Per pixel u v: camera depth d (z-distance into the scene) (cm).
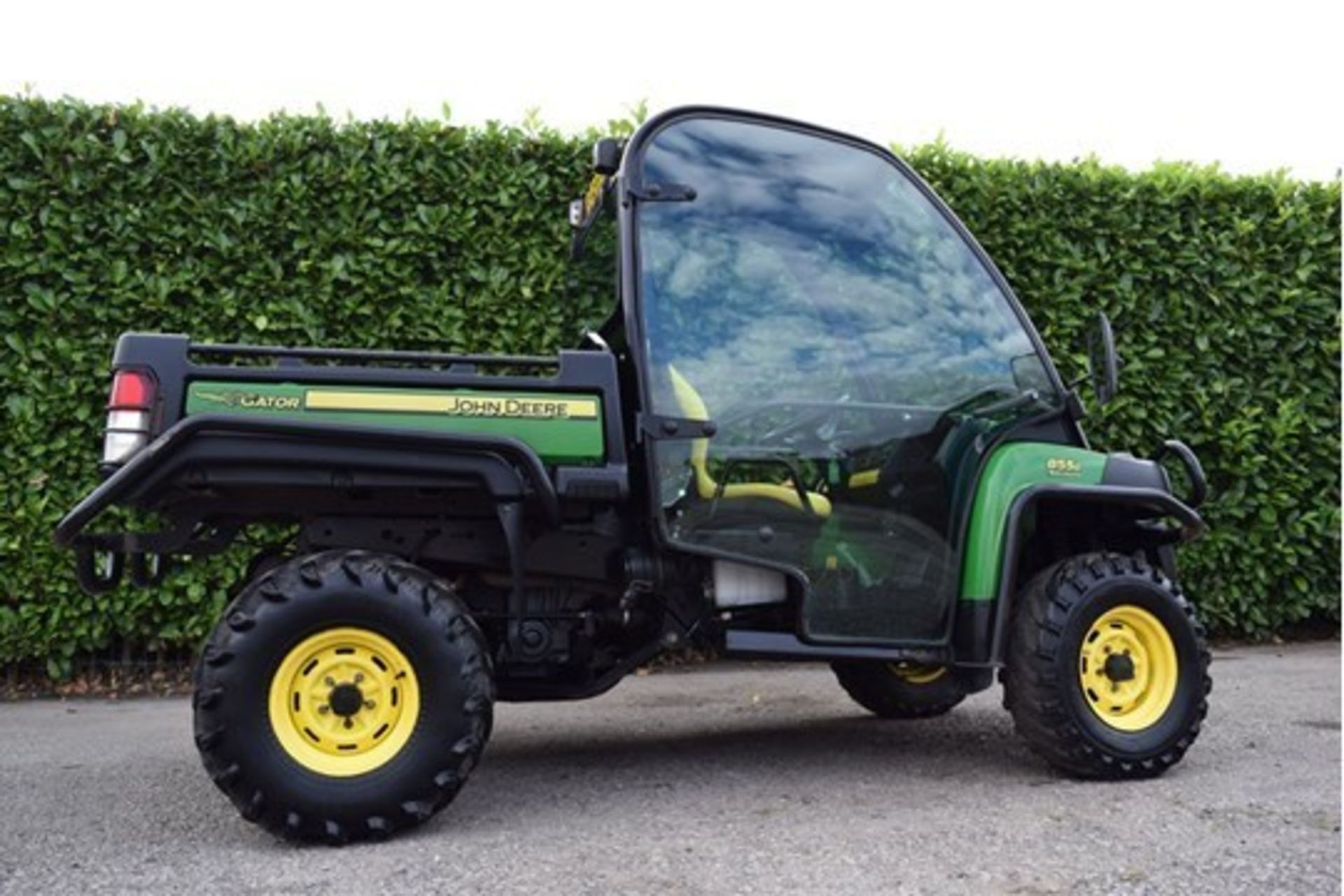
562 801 336
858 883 258
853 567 353
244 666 293
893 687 453
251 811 290
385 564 308
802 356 356
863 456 357
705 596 351
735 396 347
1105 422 635
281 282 552
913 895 250
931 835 294
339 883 264
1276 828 299
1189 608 365
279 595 298
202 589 548
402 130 571
